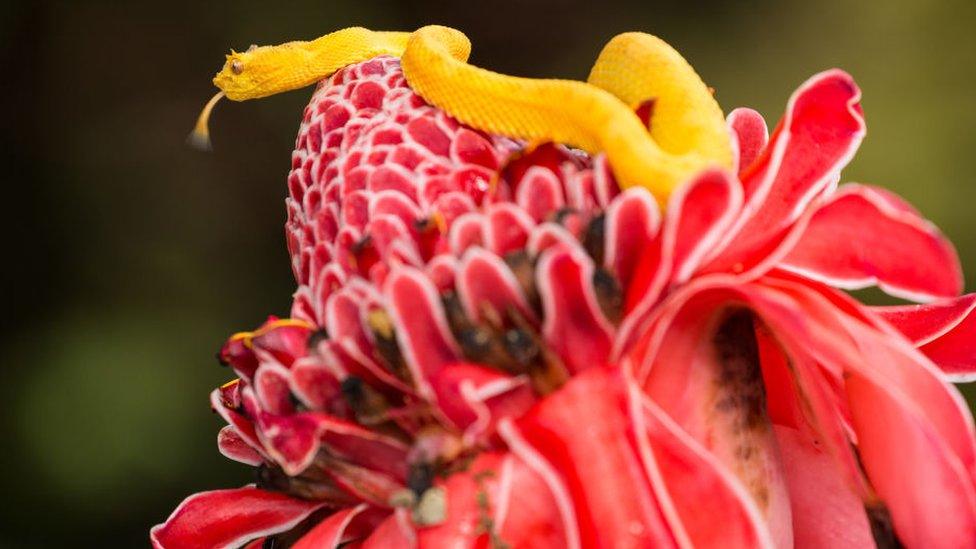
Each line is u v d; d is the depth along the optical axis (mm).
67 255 2080
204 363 1951
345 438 454
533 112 465
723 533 416
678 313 444
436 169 467
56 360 1929
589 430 425
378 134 474
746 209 435
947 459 426
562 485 422
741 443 446
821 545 475
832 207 442
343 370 452
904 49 2061
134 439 1844
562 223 440
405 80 489
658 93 464
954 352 498
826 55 2098
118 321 2006
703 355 447
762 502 446
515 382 432
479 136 470
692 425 445
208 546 484
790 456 478
